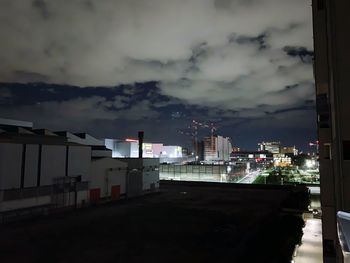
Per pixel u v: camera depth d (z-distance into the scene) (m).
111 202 44.06
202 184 66.94
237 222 31.98
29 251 21.70
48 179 34.25
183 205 42.47
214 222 31.84
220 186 65.88
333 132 13.71
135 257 20.95
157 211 37.69
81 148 39.31
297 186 61.31
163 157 138.38
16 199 30.64
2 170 29.23
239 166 101.31
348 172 11.91
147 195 52.88
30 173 32.09
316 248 24.98
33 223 30.00
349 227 6.46
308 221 35.47
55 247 22.75
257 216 35.19
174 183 69.00
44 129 44.38
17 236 25.39
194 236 26.41
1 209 29.16
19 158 30.97
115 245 23.55
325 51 16.14
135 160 51.44
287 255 20.75
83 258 20.53
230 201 46.78
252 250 21.69
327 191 15.89
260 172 134.50
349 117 12.04
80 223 30.53
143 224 30.56
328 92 15.95
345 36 12.31
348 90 12.12
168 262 20.08
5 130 41.31
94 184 41.81
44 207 33.66
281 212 38.06
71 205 37.59
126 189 48.78
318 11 16.38
